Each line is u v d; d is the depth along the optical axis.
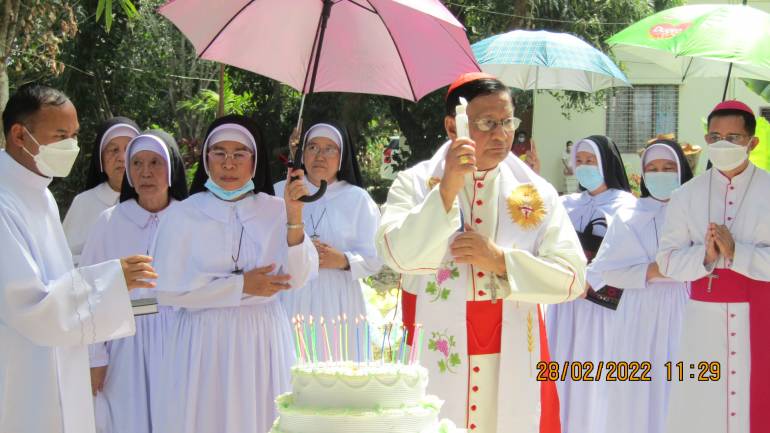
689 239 4.89
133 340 4.85
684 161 5.68
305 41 4.54
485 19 17.30
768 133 6.61
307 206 5.68
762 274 4.56
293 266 4.42
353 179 5.88
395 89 4.55
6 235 3.27
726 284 4.71
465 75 3.74
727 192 4.77
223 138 4.50
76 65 17.22
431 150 18.09
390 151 19.72
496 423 3.71
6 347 3.38
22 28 10.81
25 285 3.25
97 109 17.66
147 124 19.91
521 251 3.58
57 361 3.46
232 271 4.47
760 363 4.64
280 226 4.60
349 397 2.87
